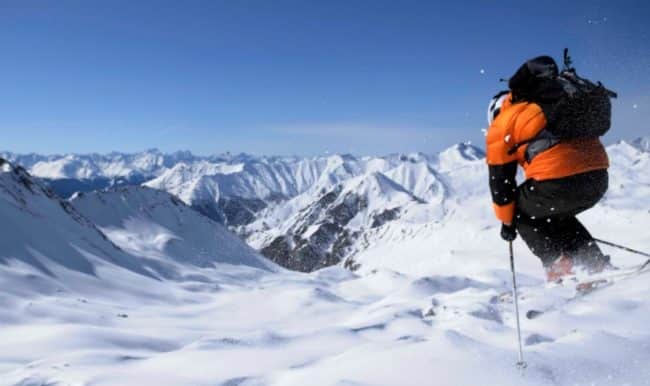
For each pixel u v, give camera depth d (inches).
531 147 148.1
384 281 1723.7
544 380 103.3
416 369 114.4
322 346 174.4
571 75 144.3
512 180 155.9
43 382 153.0
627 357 109.4
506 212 159.8
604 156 146.1
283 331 194.1
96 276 2135.8
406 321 203.0
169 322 1087.0
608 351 114.0
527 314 167.0
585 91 137.7
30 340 590.2
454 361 116.3
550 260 176.7
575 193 145.3
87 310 1199.6
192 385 133.0
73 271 2071.9
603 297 156.7
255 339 180.5
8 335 668.7
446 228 7672.2
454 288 876.6
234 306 1302.9
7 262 1855.3
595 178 144.3
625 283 160.6
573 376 104.0
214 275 3595.0
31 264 1941.4
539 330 150.1
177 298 2039.9
